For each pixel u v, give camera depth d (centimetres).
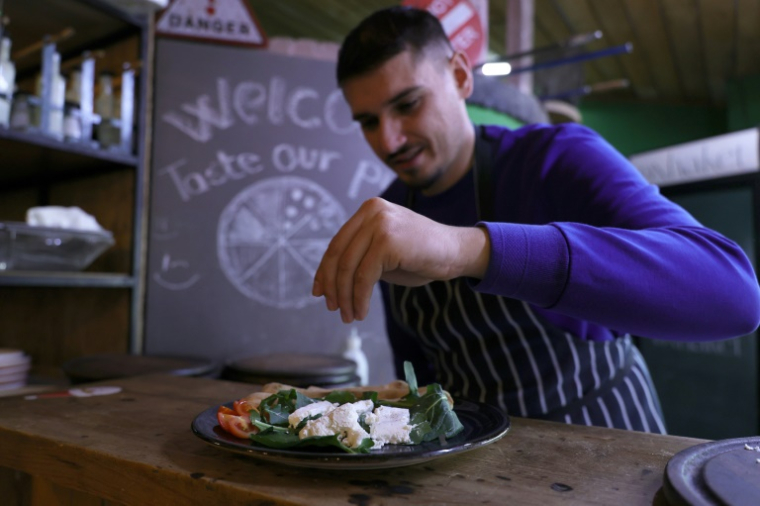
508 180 119
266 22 533
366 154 240
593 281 69
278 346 223
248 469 60
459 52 121
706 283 72
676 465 54
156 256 208
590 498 53
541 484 57
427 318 128
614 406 118
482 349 121
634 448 69
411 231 66
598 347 118
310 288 229
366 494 53
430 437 64
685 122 756
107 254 194
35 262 162
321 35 559
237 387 108
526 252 69
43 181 213
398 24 109
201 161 217
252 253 222
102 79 183
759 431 235
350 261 67
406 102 110
